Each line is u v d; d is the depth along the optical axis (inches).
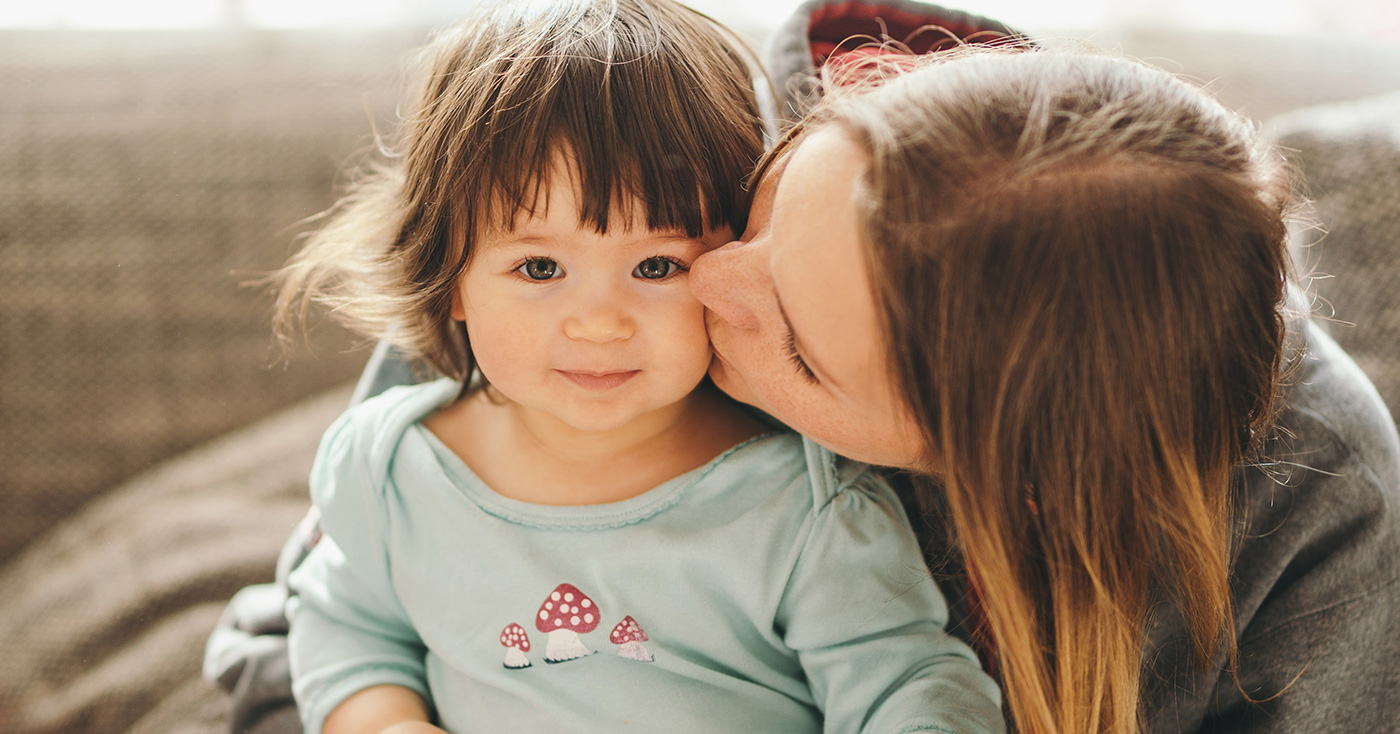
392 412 25.8
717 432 24.2
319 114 49.4
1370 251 32.5
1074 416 15.0
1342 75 50.8
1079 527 16.1
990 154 14.7
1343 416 21.1
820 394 17.1
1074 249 14.1
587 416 20.7
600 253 19.4
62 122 48.4
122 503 45.7
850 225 15.4
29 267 46.9
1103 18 59.9
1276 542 21.0
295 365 49.3
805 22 25.5
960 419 15.4
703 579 22.3
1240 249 14.6
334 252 27.3
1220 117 16.1
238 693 28.7
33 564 44.4
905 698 20.2
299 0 58.5
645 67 19.9
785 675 23.3
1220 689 22.2
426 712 24.7
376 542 25.0
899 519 22.7
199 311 48.2
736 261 17.6
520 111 19.3
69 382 47.1
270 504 44.9
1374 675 21.7
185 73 50.3
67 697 38.2
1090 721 17.7
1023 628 17.2
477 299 20.8
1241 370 15.7
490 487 23.8
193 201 48.2
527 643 22.5
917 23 25.9
